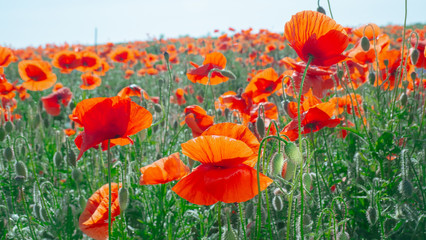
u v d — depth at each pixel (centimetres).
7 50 532
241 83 1027
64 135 445
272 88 382
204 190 180
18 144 450
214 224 308
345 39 205
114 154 487
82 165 436
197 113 291
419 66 398
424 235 288
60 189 411
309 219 241
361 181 323
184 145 184
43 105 587
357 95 438
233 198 176
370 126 389
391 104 395
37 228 314
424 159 323
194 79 431
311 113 251
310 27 211
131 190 300
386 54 421
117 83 1290
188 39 1902
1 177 383
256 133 316
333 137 437
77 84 1300
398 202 270
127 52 1011
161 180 221
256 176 183
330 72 359
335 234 213
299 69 367
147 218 309
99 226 240
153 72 1140
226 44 1421
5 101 614
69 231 259
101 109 190
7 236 302
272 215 289
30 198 386
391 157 333
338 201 304
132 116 196
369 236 298
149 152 450
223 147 179
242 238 256
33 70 559
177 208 301
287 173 202
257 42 1370
